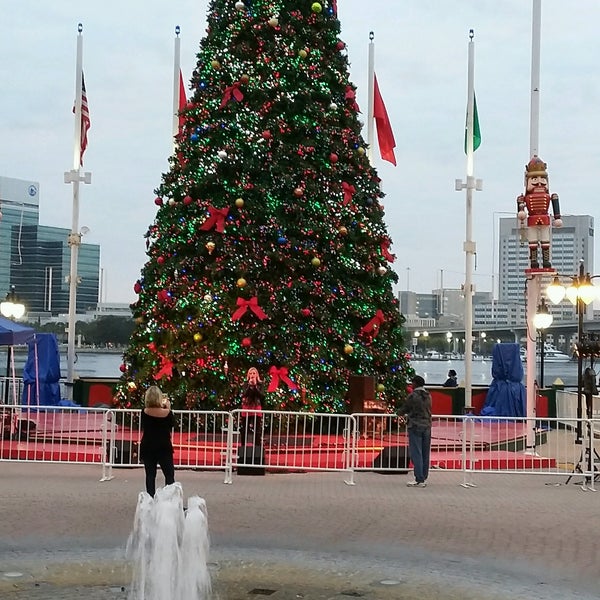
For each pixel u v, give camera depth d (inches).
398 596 343.9
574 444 890.1
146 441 521.7
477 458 733.3
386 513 504.7
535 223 761.0
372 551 414.9
